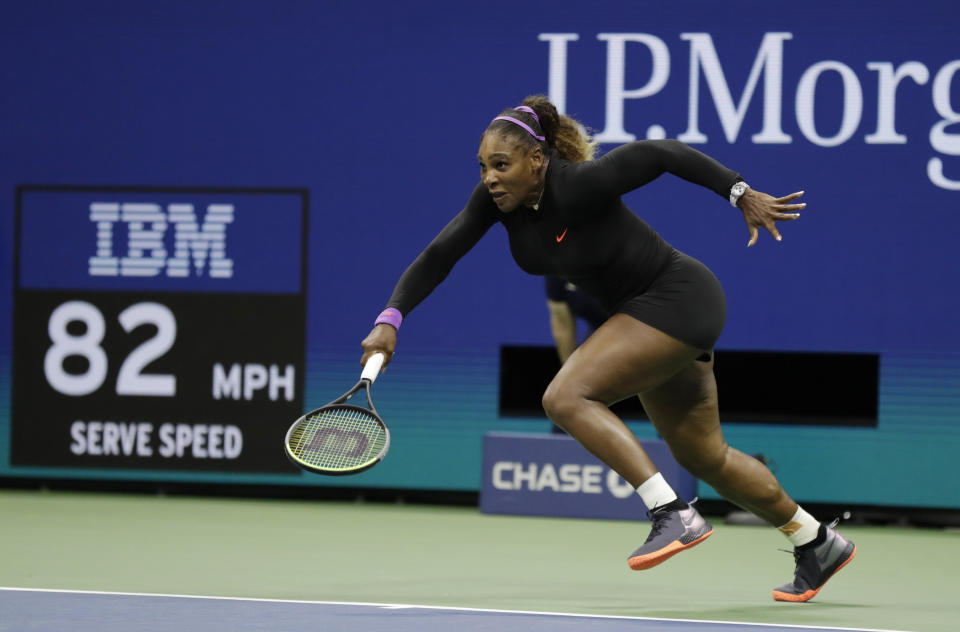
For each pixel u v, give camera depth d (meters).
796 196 12.36
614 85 26.31
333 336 27.19
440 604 14.16
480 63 26.70
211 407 27.55
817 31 25.78
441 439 26.88
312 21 27.12
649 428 26.44
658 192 26.17
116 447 27.78
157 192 27.66
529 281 26.62
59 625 11.92
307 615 12.79
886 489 25.69
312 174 27.20
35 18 27.83
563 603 14.52
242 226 27.44
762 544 22.06
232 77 27.38
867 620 13.59
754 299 25.94
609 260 13.35
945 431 25.50
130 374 27.73
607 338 13.25
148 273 27.70
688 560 19.70
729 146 26.02
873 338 25.69
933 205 25.55
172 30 27.52
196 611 12.99
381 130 27.00
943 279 25.53
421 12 26.83
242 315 27.45
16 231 28.00
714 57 26.03
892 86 25.61
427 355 26.91
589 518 24.92
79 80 27.78
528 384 31.45
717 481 14.52
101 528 22.34
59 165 27.88
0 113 27.98
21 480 28.86
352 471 12.47
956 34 25.48
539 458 25.25
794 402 31.31
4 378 28.05
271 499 28.11
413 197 26.92
